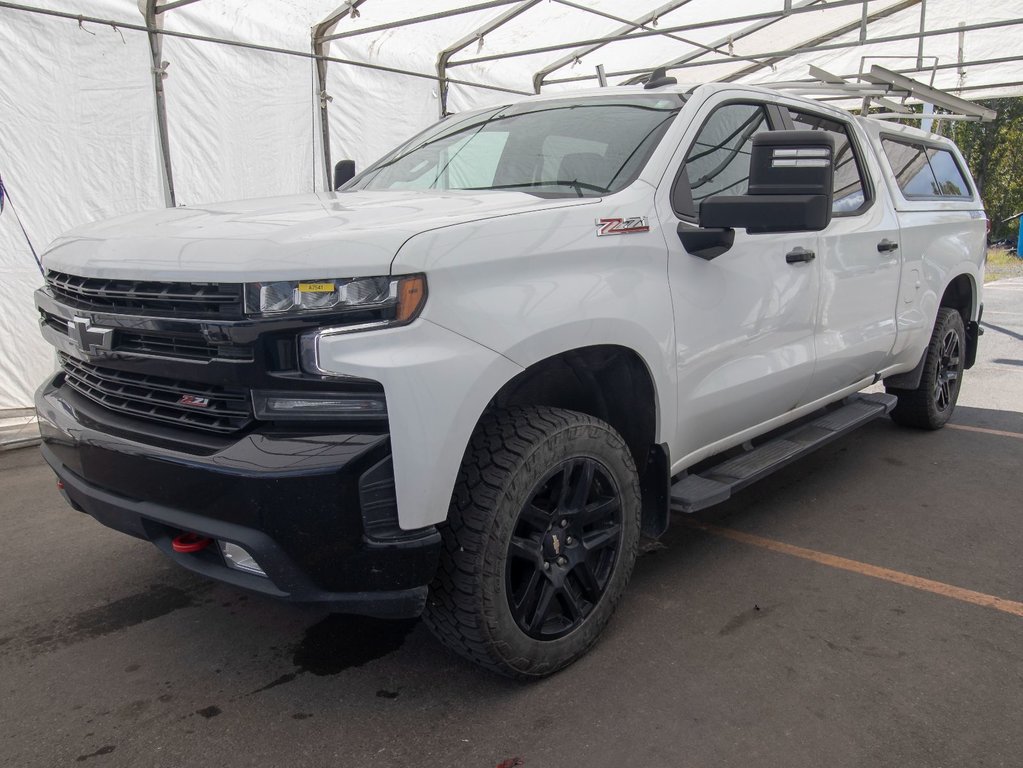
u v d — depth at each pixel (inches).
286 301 76.9
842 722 90.2
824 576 128.5
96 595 124.3
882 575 128.8
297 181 285.0
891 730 88.7
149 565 135.3
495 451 89.2
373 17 283.9
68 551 141.0
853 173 161.9
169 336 84.5
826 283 143.6
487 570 87.0
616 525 104.7
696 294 112.7
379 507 79.2
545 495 96.4
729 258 119.6
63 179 224.1
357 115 302.5
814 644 107.5
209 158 257.8
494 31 326.3
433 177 130.2
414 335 79.0
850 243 150.8
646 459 113.2
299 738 88.7
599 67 157.5
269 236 82.0
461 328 82.3
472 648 90.9
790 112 145.3
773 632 110.7
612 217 101.4
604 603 104.3
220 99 258.1
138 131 237.6
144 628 114.2
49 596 124.0
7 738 89.0
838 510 157.9
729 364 122.0
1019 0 340.5
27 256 220.5
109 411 94.5
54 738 89.0
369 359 76.8
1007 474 179.0
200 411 84.2
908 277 175.5
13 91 212.2
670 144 115.0
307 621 116.1
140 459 85.0
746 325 123.6
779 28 364.2
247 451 78.5
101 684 99.9
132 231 95.2
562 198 103.0
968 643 107.7
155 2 232.1
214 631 113.2
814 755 84.7
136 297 86.3
